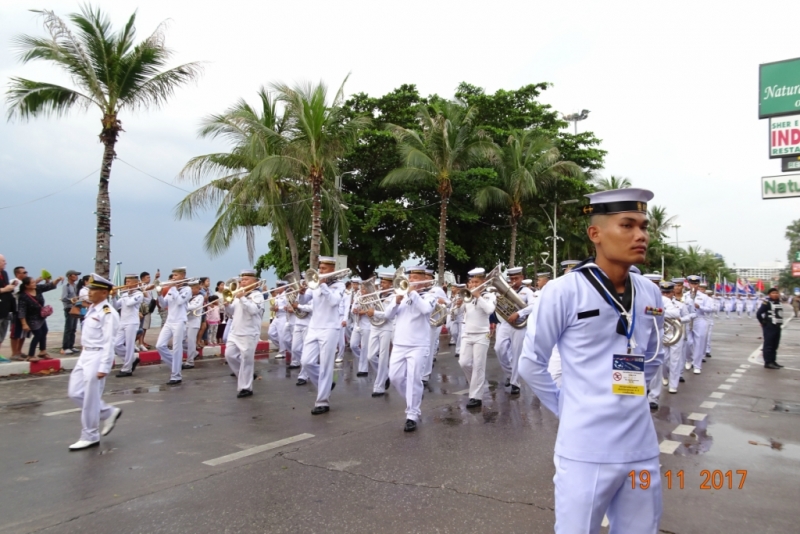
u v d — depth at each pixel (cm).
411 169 2200
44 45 1214
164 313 1234
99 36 1266
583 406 243
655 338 259
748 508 461
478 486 503
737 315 4553
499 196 2584
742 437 683
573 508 237
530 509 452
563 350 256
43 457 584
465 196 2786
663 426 740
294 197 2130
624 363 242
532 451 612
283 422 738
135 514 443
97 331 627
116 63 1274
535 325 256
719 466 571
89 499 473
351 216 2477
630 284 257
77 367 630
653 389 850
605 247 251
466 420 757
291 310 1195
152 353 1304
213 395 916
